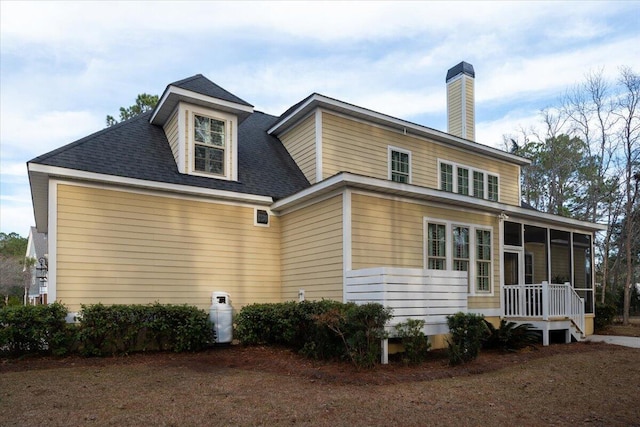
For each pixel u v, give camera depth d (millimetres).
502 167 15953
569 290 11516
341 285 8953
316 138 11727
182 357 8023
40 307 7637
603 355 9102
